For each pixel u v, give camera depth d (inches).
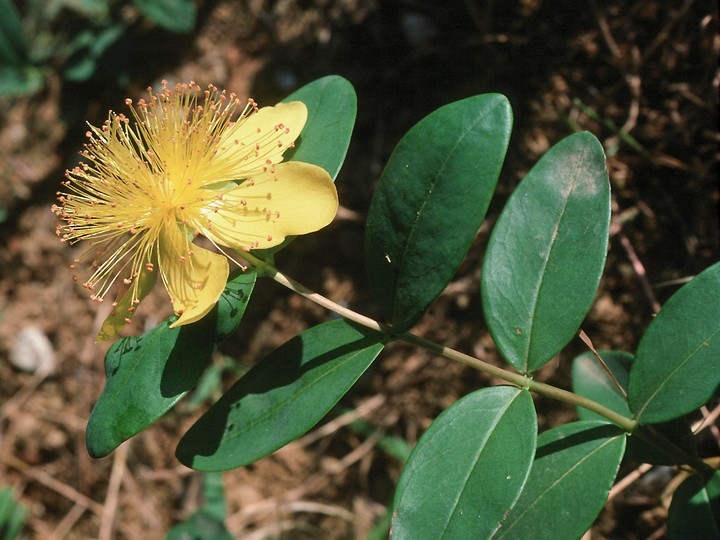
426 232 8.1
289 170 8.2
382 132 14.3
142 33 16.2
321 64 14.8
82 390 17.2
